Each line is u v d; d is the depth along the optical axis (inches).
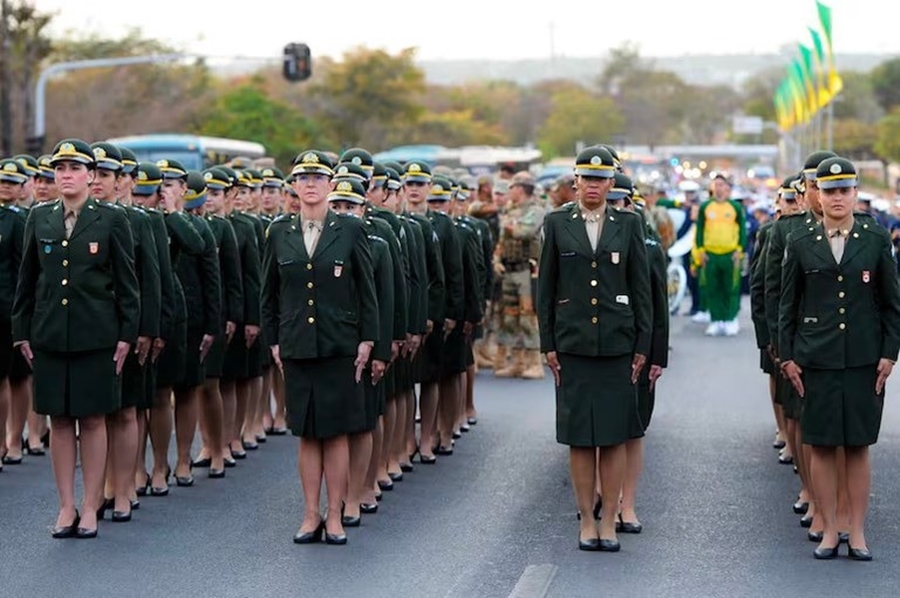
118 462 855.1
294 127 4781.0
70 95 4505.4
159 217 896.9
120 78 4648.1
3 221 989.2
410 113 5782.5
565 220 782.5
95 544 798.5
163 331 898.1
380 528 841.5
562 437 783.7
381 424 885.8
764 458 1060.5
